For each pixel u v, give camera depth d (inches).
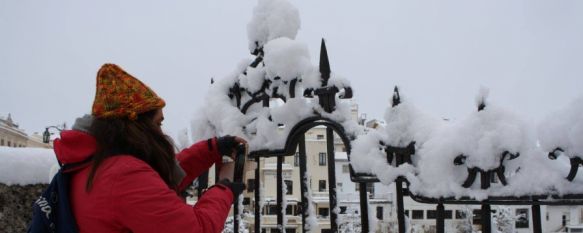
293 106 117.4
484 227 87.9
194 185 150.3
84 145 68.9
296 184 805.2
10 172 158.6
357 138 107.0
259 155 127.8
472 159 87.6
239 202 138.1
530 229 406.6
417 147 96.3
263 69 126.6
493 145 85.6
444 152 90.4
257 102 132.1
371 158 102.3
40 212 68.2
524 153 85.3
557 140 80.0
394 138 98.3
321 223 422.9
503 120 86.0
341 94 111.4
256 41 132.5
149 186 65.7
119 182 65.1
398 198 100.0
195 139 145.8
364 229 106.8
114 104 70.3
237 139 96.9
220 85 140.1
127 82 72.2
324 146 639.8
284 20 127.5
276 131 123.8
